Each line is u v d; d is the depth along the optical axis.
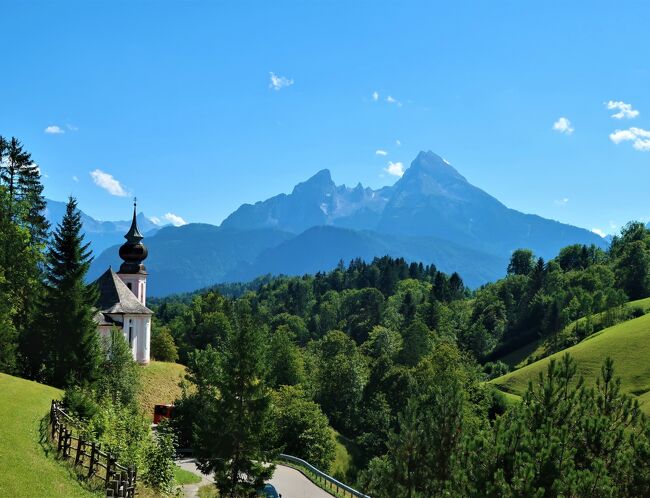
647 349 94.50
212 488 48.16
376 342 150.50
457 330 184.25
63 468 29.64
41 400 43.47
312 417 77.62
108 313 89.56
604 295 152.88
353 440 97.25
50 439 33.72
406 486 30.19
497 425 24.58
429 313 184.50
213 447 45.53
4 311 60.34
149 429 39.19
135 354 91.38
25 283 68.25
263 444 46.44
